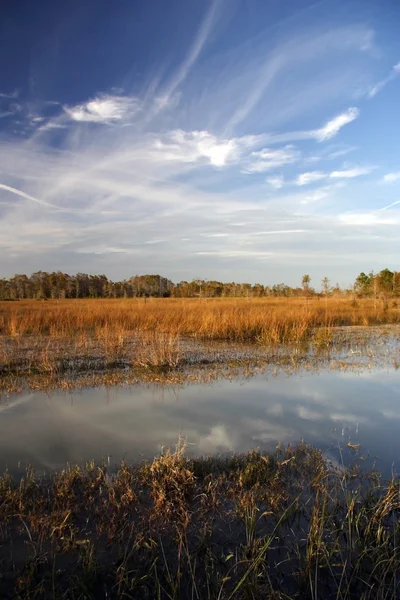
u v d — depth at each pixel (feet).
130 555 10.16
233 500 12.97
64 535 11.05
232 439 17.76
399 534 11.14
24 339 41.63
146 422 19.58
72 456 15.81
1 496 12.61
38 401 22.58
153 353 33.09
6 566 9.97
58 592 9.26
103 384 26.17
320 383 27.37
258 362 33.65
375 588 9.64
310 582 9.42
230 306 67.36
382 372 30.96
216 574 9.87
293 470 14.92
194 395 24.17
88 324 51.42
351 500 12.64
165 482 13.43
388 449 16.89
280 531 11.47
